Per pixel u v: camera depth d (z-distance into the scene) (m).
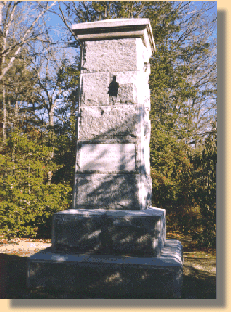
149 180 5.52
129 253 4.13
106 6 14.73
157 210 4.89
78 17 15.86
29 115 19.77
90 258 4.07
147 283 3.85
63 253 4.29
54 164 10.28
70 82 16.69
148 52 5.86
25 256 6.20
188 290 4.18
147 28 5.06
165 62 16.02
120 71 4.88
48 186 9.34
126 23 4.82
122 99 4.81
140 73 4.90
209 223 7.06
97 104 4.90
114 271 3.95
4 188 8.34
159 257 4.06
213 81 21.69
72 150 12.50
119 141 4.71
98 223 4.24
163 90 15.64
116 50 4.94
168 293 3.79
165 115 15.48
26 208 8.53
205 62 21.80
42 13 14.58
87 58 5.03
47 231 9.90
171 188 9.66
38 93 19.09
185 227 8.28
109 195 4.64
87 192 4.71
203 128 20.98
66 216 4.33
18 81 17.91
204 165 7.38
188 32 20.22
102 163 4.73
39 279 4.13
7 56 14.95
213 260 6.11
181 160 10.25
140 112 4.74
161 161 10.78
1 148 9.70
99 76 4.95
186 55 19.36
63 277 4.07
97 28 4.93
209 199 6.99
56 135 15.11
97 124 4.84
